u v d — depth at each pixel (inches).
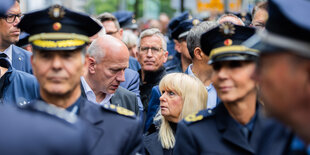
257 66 69.5
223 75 95.9
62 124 59.5
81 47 96.6
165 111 132.2
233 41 98.8
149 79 191.2
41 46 92.2
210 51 104.7
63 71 92.4
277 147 78.7
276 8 64.5
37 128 56.6
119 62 134.0
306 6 64.1
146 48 189.2
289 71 62.5
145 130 161.0
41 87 94.1
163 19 495.2
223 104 102.0
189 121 103.0
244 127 98.3
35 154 55.0
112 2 883.4
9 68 135.0
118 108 103.3
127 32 267.7
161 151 130.6
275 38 63.8
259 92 101.1
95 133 96.0
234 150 96.2
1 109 58.1
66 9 95.6
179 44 203.3
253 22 173.2
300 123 63.7
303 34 61.1
